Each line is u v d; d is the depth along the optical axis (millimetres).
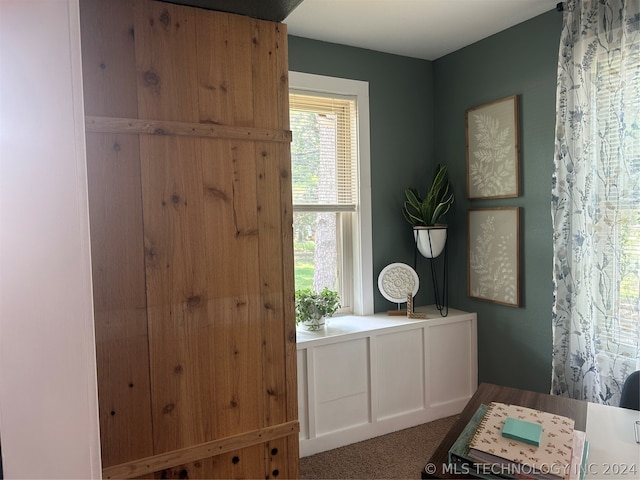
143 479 1292
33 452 738
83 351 773
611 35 2092
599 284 2145
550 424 1295
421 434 2719
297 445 1537
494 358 2916
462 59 3023
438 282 3277
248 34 1427
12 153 726
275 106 1479
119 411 1261
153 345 1301
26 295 733
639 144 2006
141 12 1268
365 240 3018
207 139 1365
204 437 1380
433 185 2994
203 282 1368
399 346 2773
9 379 723
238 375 1431
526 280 2672
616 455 1218
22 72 734
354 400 2631
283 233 1499
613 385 2109
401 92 3146
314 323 2607
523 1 2359
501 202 2801
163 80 1299
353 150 3000
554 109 2469
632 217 2037
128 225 1261
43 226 745
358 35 2768
